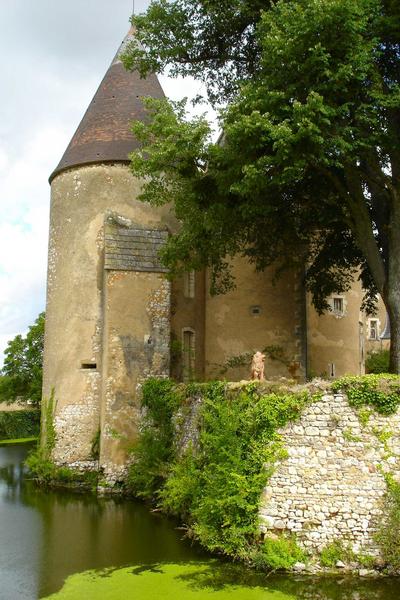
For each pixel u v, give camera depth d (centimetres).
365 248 1366
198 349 2011
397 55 1315
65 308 1986
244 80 1398
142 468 1606
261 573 1009
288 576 994
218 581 975
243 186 1212
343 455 1045
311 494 1045
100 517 1436
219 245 1529
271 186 1333
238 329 1962
